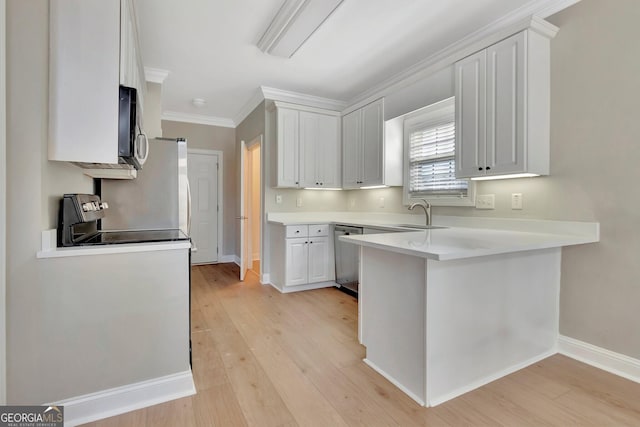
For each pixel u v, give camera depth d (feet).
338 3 7.15
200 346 7.47
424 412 5.09
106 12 5.07
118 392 5.08
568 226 6.85
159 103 11.28
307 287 12.48
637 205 5.95
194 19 8.08
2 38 4.20
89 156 4.97
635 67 5.93
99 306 4.93
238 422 4.88
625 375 6.12
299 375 6.21
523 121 6.67
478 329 5.80
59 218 5.16
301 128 12.92
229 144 17.87
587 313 6.71
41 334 4.59
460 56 7.93
